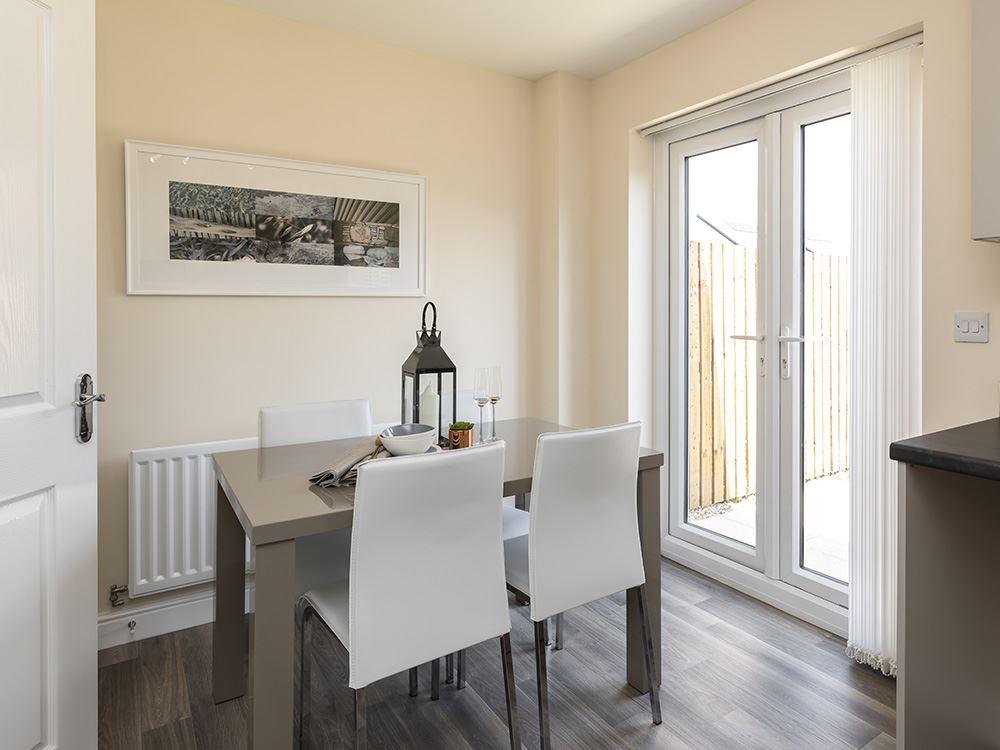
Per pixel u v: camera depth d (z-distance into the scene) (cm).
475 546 155
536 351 346
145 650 236
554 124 329
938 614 154
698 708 195
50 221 152
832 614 243
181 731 186
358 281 288
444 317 315
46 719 154
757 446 281
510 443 222
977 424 172
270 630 141
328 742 180
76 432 160
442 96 311
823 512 257
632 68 313
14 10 141
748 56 258
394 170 298
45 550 153
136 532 238
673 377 322
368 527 137
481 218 325
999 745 174
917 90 208
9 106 141
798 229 262
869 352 219
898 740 148
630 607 207
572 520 176
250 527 139
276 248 267
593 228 339
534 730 185
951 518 157
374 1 256
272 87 266
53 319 154
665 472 329
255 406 267
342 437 238
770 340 272
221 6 254
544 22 273
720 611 262
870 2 216
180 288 247
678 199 316
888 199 213
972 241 190
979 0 169
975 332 190
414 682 204
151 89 241
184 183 246
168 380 248
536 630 170
